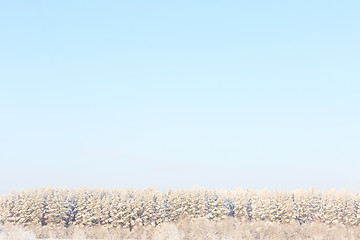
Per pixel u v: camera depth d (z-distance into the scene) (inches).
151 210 4160.9
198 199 4293.8
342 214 4333.2
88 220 4069.9
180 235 3452.3
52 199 4234.7
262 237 3528.5
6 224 3890.3
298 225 3875.5
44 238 3641.7
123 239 3634.4
